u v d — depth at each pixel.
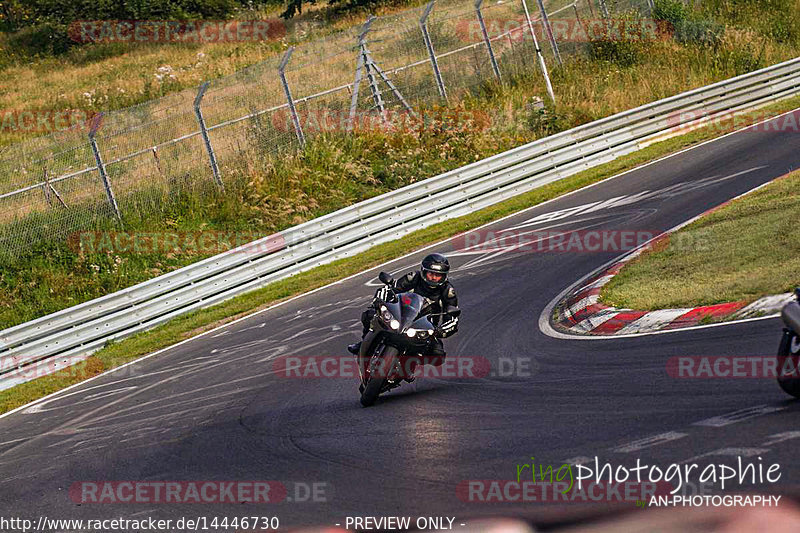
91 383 43.34
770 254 31.98
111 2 155.50
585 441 17.27
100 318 55.16
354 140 85.00
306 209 76.44
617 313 30.61
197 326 52.94
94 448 28.31
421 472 17.45
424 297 27.17
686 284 31.27
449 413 22.64
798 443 13.90
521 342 31.19
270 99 89.19
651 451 15.50
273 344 41.53
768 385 18.56
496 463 16.98
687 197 54.12
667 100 83.25
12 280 67.00
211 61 132.25
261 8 177.00
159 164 76.62
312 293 54.66
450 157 84.31
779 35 108.56
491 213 68.31
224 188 76.69
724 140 73.50
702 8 116.44
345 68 95.75
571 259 45.59
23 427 35.88
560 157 77.56
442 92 91.19
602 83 95.81
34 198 73.38
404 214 69.44
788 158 57.97
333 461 20.03
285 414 27.05
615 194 63.31
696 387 19.62
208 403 31.64
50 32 150.75
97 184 75.19
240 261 61.47
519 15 112.19
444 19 100.50
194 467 22.72
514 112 88.94
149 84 118.19
